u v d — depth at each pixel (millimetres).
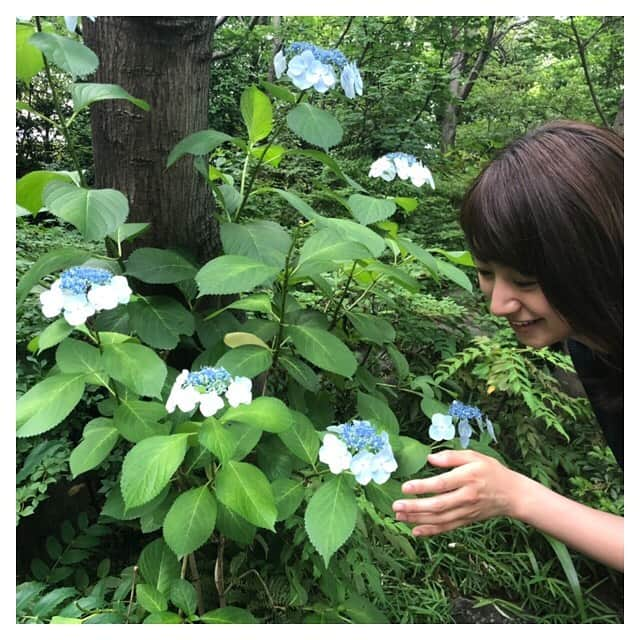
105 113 1258
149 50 1207
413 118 4398
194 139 1146
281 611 1189
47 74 1115
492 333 2436
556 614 1635
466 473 872
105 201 987
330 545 823
